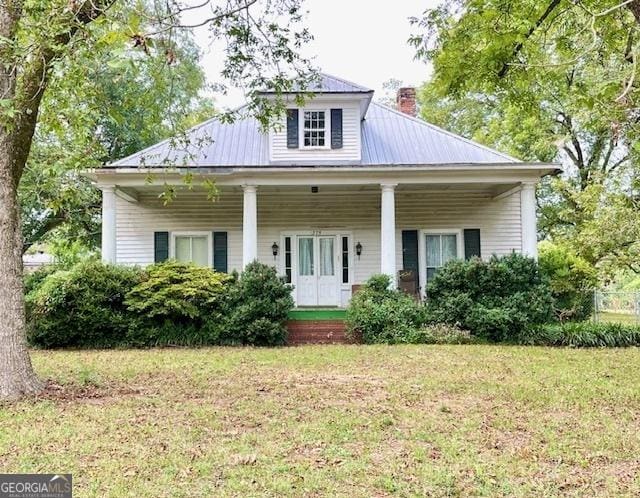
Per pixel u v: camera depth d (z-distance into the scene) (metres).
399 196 17.78
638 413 6.63
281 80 9.20
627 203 17.56
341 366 10.10
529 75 8.48
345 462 4.79
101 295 13.55
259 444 5.30
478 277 14.25
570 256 17.42
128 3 6.38
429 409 6.76
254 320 13.66
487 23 7.96
